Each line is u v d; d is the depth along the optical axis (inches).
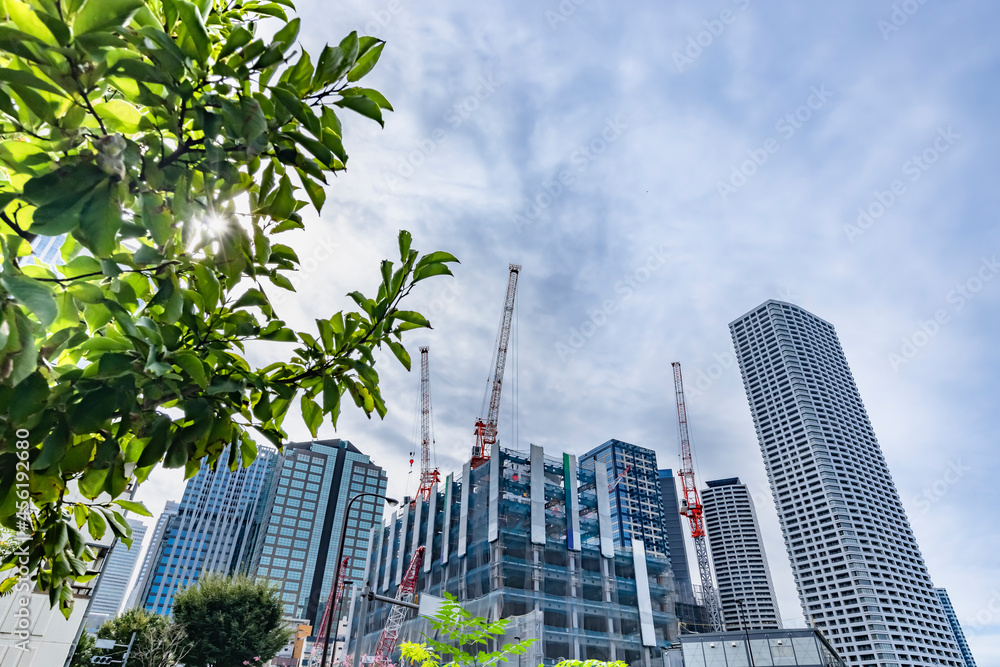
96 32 52.6
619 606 3080.7
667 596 3410.4
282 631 2033.7
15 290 48.6
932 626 6614.2
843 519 7239.2
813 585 7224.4
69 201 52.6
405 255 88.0
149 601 7711.6
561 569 3041.3
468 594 3115.2
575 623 2861.7
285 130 70.6
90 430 56.9
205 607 1909.4
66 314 63.5
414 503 4377.5
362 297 84.7
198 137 68.9
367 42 76.0
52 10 52.1
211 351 74.3
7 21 51.2
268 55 64.1
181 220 60.6
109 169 53.9
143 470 74.1
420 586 3695.9
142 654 1782.7
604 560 3230.8
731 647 2731.3
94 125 61.2
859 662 6368.1
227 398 75.4
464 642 187.2
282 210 75.7
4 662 666.8
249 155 62.8
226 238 69.1
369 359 84.3
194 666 1817.2
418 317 87.7
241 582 2027.6
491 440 4756.4
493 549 3029.0
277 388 76.7
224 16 99.7
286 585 7362.2
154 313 73.4
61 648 709.9
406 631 3287.4
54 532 77.2
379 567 4421.8
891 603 6643.7
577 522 3289.9
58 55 52.5
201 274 71.4
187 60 56.7
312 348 84.0
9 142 58.5
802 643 2630.4
